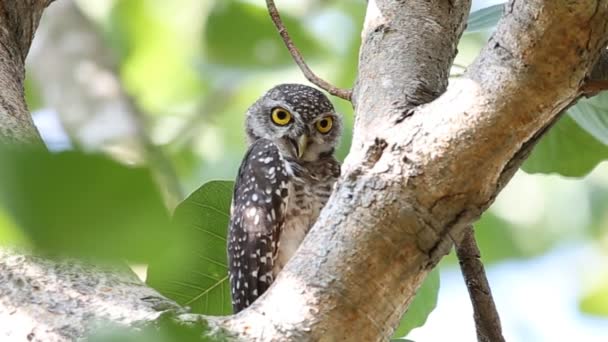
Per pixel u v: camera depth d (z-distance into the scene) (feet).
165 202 4.64
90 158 4.38
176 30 55.98
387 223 13.64
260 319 13.23
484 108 13.35
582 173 29.32
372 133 14.53
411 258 13.69
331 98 49.19
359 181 13.99
